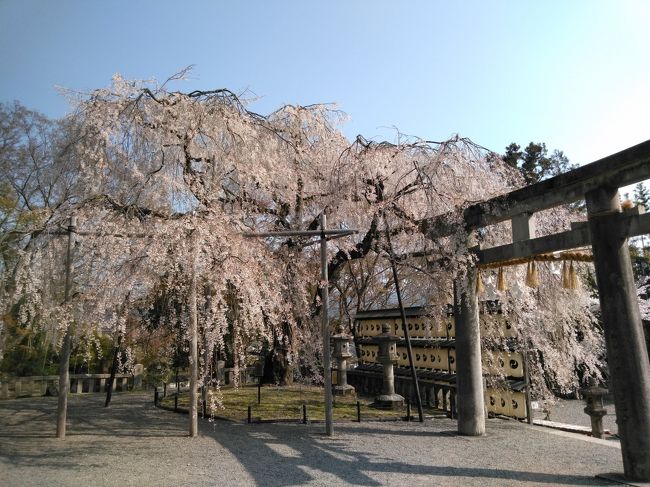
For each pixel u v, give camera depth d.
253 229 10.04
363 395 14.34
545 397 10.34
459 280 8.62
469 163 9.29
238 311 8.67
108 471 6.05
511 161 21.28
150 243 7.31
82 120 8.20
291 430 8.93
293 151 10.73
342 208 10.80
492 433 8.63
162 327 12.22
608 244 5.91
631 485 5.44
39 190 13.56
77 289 8.27
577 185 6.46
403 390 13.16
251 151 9.11
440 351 12.38
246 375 16.92
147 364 17.11
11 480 5.63
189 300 8.21
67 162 8.23
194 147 8.72
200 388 11.94
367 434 8.55
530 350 10.02
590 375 10.70
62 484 5.48
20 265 8.18
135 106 8.05
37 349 15.49
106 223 7.73
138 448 7.36
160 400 12.92
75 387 15.91
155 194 8.41
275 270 9.85
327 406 8.55
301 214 11.69
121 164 8.24
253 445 7.61
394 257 10.10
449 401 11.15
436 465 6.46
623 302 5.75
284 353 14.37
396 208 9.90
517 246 7.53
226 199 9.89
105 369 17.05
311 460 6.70
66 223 8.25
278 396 13.12
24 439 8.02
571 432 9.03
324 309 8.83
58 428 8.12
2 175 14.36
